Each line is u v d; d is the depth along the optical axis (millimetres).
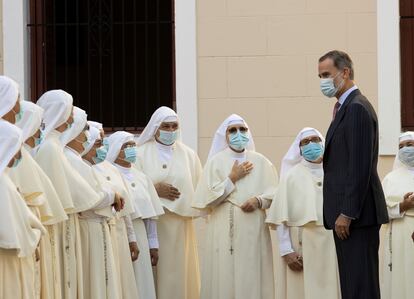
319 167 13609
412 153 13875
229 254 13570
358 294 10961
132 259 13406
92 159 12977
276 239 15172
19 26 15797
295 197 13477
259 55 15555
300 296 13547
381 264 14336
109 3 15984
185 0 15633
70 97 12195
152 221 13891
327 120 15484
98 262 12508
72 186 12055
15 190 10758
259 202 13602
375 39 15398
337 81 11148
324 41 15477
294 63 15531
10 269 10734
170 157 14203
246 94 15586
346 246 10992
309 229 13406
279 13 15531
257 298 13547
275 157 15547
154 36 15930
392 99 15352
